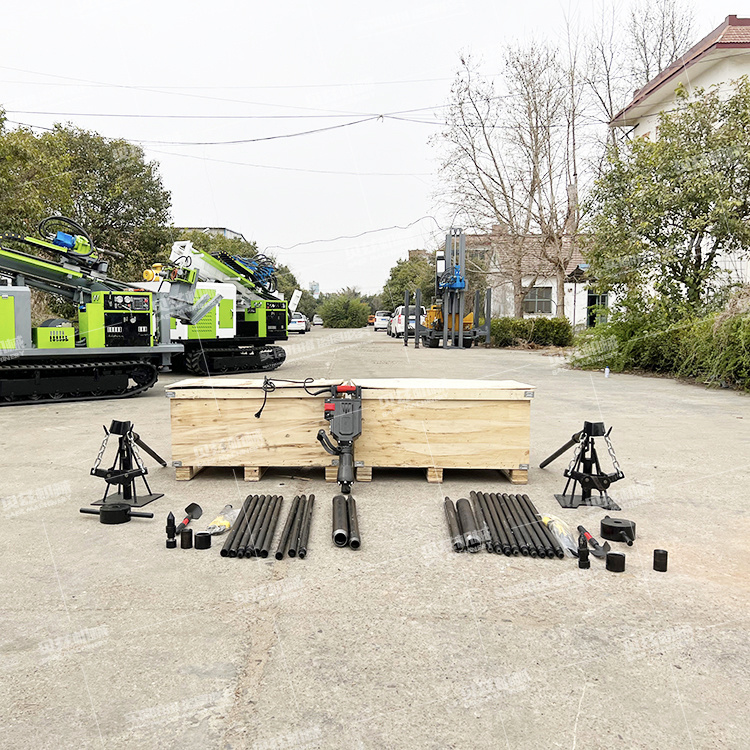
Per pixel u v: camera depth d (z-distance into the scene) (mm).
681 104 16766
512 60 25969
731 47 17531
